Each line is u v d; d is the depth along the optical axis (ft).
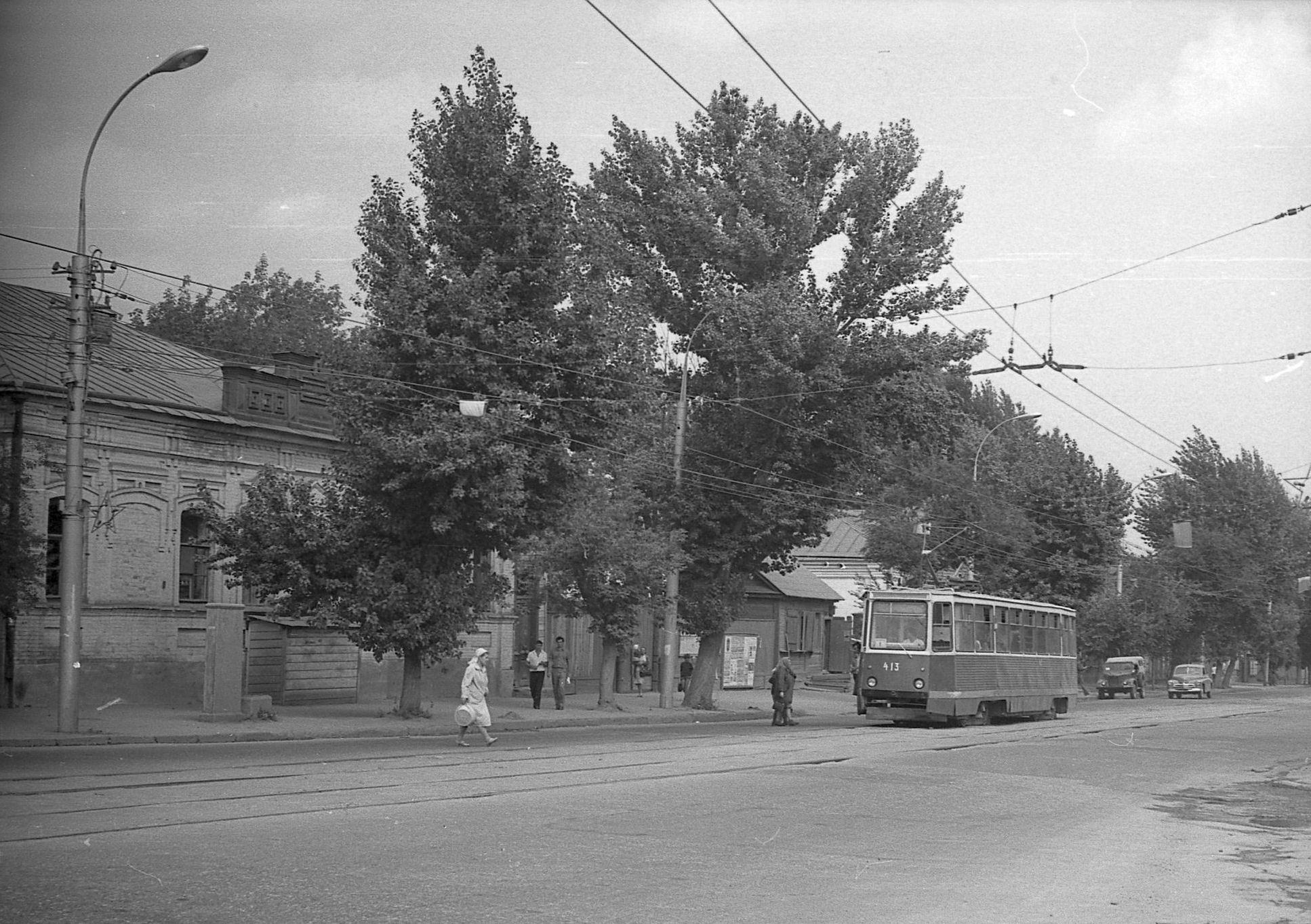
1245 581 278.46
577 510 114.01
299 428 112.88
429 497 89.04
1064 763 78.13
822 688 196.13
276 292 203.92
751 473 132.67
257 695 96.12
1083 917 31.68
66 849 34.78
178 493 101.81
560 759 67.10
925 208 127.95
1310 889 37.40
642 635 165.07
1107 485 217.36
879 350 125.49
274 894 29.91
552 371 89.51
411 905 29.43
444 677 126.52
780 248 124.77
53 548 92.17
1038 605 136.05
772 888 33.88
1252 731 122.31
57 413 92.53
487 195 89.35
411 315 86.58
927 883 35.60
